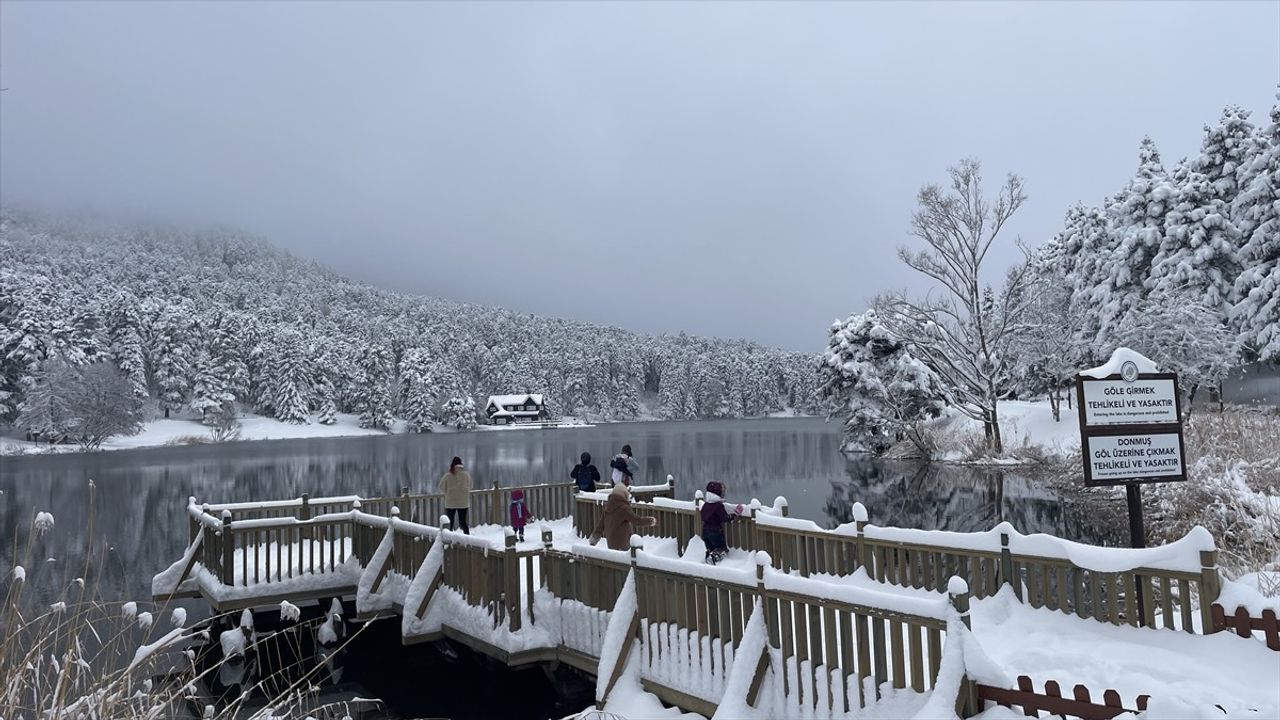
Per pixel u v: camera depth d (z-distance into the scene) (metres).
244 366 104.38
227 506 15.14
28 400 76.62
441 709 10.14
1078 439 37.03
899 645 5.86
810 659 6.50
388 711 10.02
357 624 12.69
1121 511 22.19
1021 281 41.22
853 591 6.15
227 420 95.62
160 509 31.62
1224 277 41.97
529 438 97.44
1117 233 45.84
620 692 8.05
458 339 181.12
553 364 173.88
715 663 7.28
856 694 6.11
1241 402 42.72
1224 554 9.90
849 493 31.80
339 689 10.82
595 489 16.66
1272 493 13.44
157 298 136.25
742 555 11.29
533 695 9.99
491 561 10.10
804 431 107.19
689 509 12.52
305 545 15.84
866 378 52.53
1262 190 40.00
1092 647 6.52
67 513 30.53
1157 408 7.96
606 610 8.88
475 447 79.12
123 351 95.69
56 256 169.00
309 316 171.38
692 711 7.47
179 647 11.89
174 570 13.95
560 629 9.60
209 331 113.19
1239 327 39.84
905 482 35.28
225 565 12.62
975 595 8.07
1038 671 6.25
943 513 25.11
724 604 7.28
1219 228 41.31
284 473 49.41
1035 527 21.22
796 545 10.27
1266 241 39.56
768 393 185.50
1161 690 5.47
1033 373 46.41
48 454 70.06
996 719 5.23
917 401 50.31
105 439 79.50
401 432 118.38
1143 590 6.55
